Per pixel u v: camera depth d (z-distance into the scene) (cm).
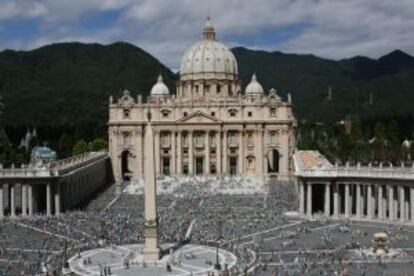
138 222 12256
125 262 8769
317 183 13700
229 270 8312
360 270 8400
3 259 9162
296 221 12838
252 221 12650
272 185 19888
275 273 8206
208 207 14750
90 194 17862
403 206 12431
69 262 8875
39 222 12394
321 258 9206
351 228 11975
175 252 9544
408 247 9981
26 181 13425
